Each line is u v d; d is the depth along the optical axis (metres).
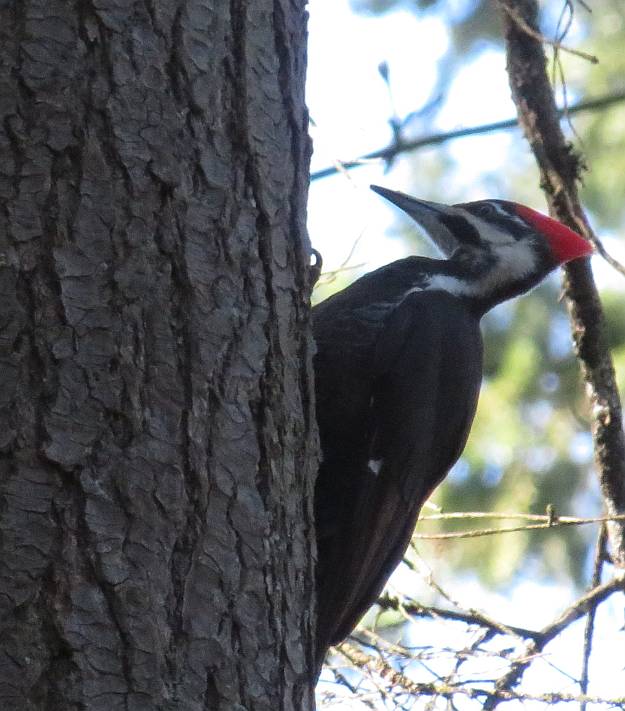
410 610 8.59
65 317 4.77
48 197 4.86
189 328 5.08
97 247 4.89
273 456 5.37
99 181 4.96
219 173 5.36
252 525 5.15
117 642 4.56
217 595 4.93
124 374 4.83
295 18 6.05
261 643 5.07
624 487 8.81
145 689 4.57
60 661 4.45
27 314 4.73
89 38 5.07
